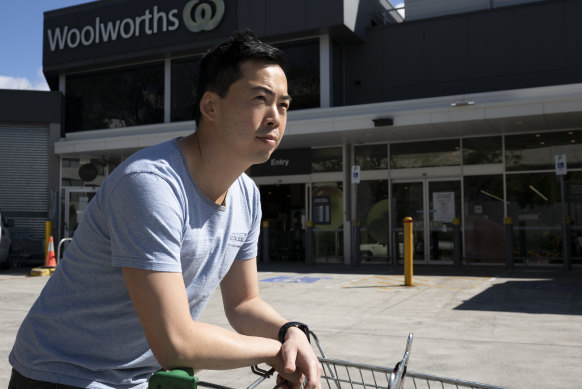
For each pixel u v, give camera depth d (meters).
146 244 1.05
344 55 14.03
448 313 6.32
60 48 15.72
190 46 14.12
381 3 15.16
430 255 13.02
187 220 1.15
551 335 5.08
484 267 12.02
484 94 10.99
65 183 15.20
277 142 1.20
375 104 12.05
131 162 1.12
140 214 1.05
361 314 6.31
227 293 1.51
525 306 6.70
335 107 12.56
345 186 13.73
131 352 1.23
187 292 1.28
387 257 13.37
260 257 14.39
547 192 12.08
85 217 1.18
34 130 15.10
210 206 1.21
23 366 1.22
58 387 1.18
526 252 12.17
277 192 14.55
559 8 12.12
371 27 13.82
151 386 1.00
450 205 12.91
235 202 1.34
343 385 3.59
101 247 1.15
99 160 15.45
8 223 12.76
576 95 10.12
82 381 1.18
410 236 8.88
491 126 11.71
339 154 13.89
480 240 12.57
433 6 14.37
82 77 16.08
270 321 1.41
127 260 1.05
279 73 1.18
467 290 8.20
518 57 12.41
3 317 6.14
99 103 15.80
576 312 6.23
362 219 13.66
